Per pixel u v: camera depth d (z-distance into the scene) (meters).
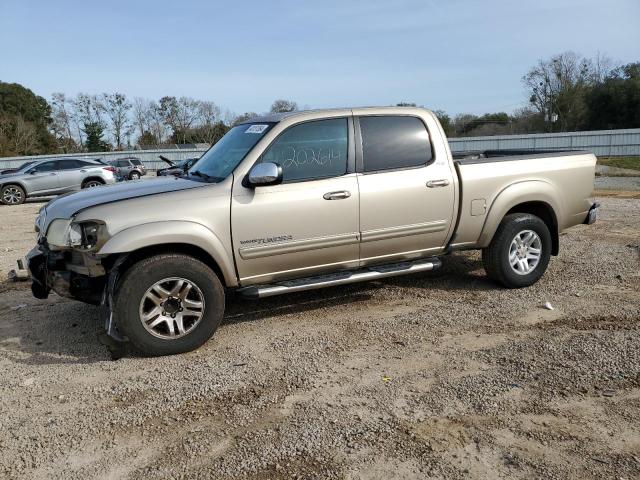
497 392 3.74
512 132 65.81
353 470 2.97
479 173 5.62
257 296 4.78
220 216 4.61
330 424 3.43
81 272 4.62
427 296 5.89
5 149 57.97
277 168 4.56
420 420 3.44
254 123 5.35
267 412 3.61
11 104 66.94
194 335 4.58
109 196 4.73
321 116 5.07
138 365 4.41
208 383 4.05
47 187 19.22
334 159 5.06
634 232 8.80
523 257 6.00
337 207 4.98
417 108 5.51
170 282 4.49
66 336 5.09
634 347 4.32
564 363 4.11
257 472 2.99
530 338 4.63
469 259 7.38
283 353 4.54
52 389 4.05
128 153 45.22
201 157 5.84
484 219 5.70
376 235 5.20
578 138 38.12
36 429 3.52
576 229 9.28
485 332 4.82
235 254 4.71
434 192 5.39
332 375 4.10
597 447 3.10
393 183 5.20
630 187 18.48
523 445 3.14
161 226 4.41
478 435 3.25
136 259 4.56
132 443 3.33
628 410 3.46
